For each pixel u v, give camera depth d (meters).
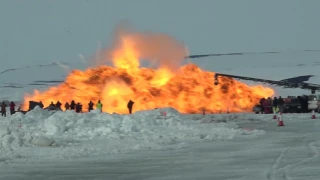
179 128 100.19
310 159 55.53
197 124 113.00
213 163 53.72
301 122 127.31
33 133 89.06
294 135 89.06
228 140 80.69
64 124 92.19
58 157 58.91
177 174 46.31
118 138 82.38
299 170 47.03
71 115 105.69
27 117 112.94
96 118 104.19
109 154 62.53
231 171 47.44
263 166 50.38
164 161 55.84
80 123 99.06
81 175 46.16
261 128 108.12
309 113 189.75
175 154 62.53
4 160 56.09
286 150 65.12
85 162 54.97
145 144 72.81
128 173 47.28
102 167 51.22
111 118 103.94
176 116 120.69
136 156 60.47
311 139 81.06
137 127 94.81
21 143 69.06
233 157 58.62
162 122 107.44
